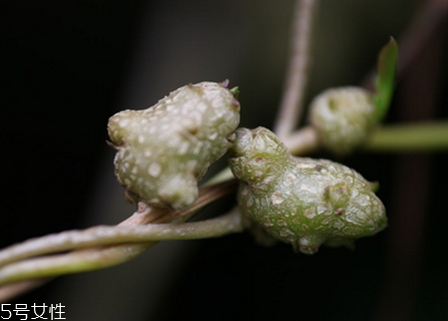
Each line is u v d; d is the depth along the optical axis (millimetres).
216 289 328
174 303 323
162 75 324
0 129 322
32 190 320
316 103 290
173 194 241
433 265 323
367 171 329
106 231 244
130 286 306
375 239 327
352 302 326
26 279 243
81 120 325
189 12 329
